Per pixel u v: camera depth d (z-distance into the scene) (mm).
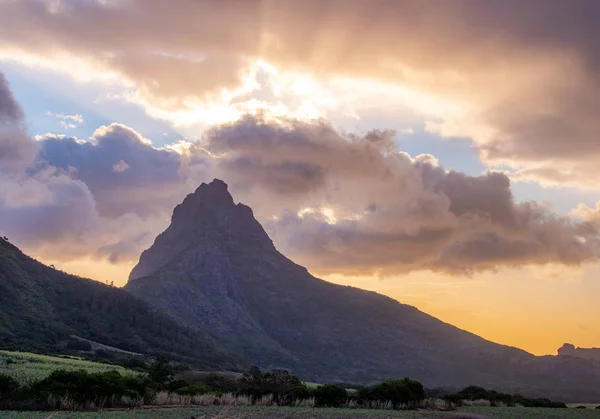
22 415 45219
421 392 78438
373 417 54531
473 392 97688
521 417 63469
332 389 72500
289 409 61156
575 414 72000
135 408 55969
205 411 54125
